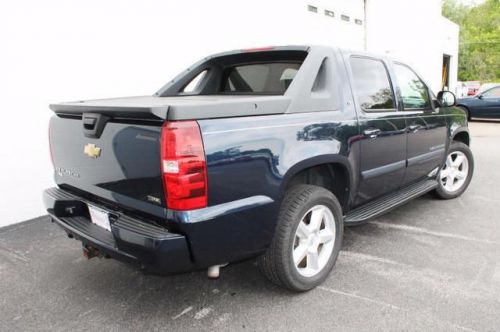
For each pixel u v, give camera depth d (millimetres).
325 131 2979
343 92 3271
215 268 2545
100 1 5168
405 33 14359
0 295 3084
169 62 6082
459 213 4707
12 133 4520
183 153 2176
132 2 5527
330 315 2713
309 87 2986
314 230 2982
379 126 3543
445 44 18297
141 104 2467
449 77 19750
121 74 5492
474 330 2520
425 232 4133
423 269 3322
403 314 2697
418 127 4156
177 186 2180
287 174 2664
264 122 2592
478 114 15109
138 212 2434
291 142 2715
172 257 2250
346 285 3090
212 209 2318
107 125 2508
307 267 3020
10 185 4562
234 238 2457
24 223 4641
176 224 2229
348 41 11141
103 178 2621
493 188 5777
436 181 4746
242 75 4016
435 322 2602
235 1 7137
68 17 4871
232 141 2385
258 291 3059
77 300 3002
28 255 3795
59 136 3006
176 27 6137
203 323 2674
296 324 2625
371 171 3525
